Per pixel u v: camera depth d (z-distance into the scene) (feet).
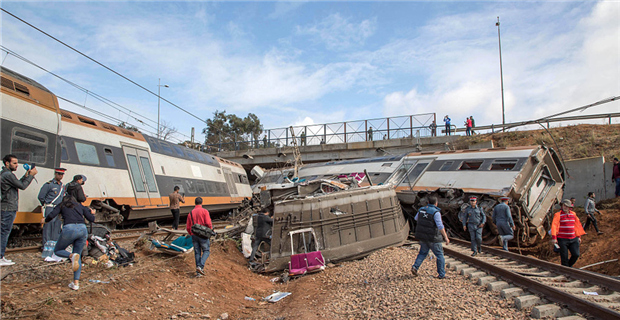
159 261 27.37
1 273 19.84
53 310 15.80
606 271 34.47
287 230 33.06
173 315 18.52
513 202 43.98
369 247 35.24
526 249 48.26
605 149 66.54
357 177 68.28
